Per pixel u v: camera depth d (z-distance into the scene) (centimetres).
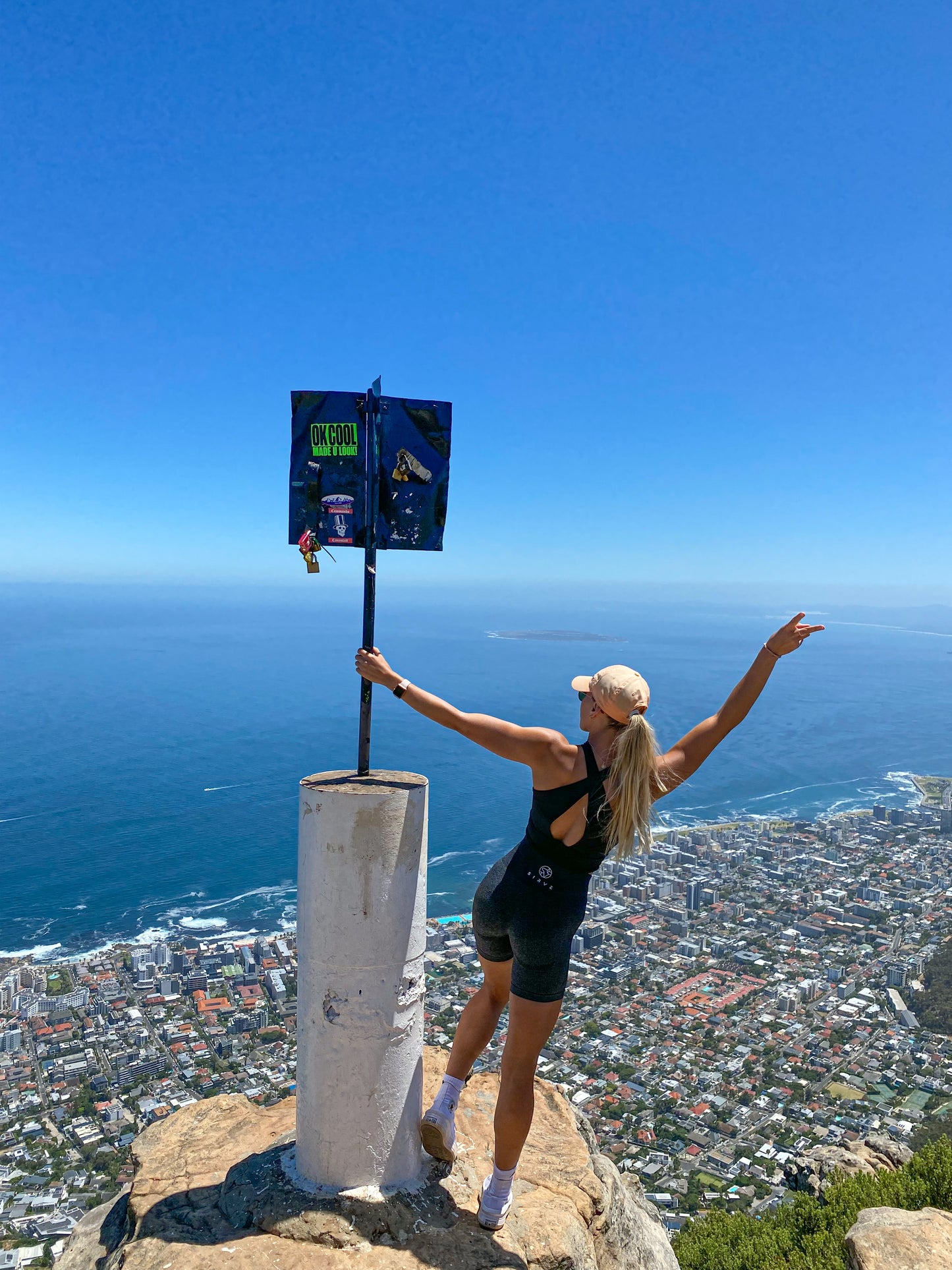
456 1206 307
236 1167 323
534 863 285
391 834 292
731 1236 887
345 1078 297
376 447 310
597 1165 382
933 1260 401
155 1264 269
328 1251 274
